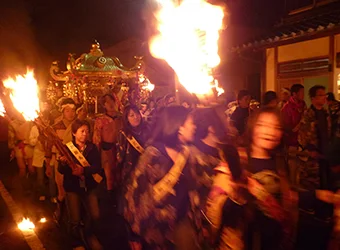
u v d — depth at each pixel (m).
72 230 5.53
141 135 5.48
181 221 3.51
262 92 12.55
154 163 3.57
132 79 10.86
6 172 11.71
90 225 5.40
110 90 9.74
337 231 3.49
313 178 6.20
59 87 12.04
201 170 3.60
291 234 3.47
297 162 6.51
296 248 5.16
